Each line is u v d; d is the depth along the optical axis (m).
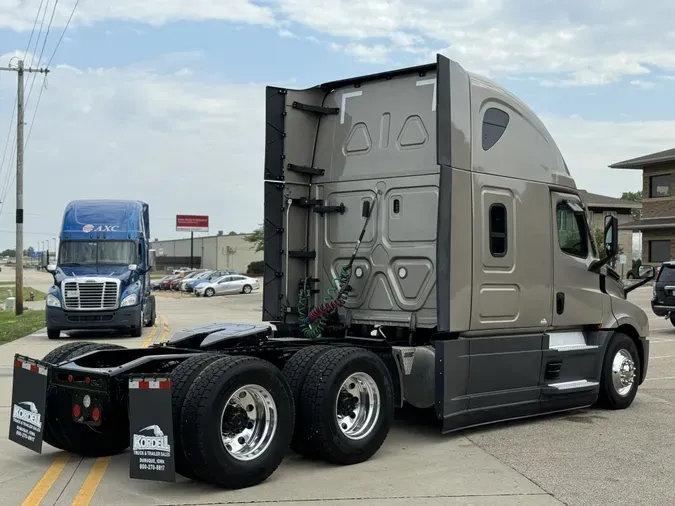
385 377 6.90
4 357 14.98
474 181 7.62
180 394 5.70
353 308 8.23
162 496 5.69
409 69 7.96
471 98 7.71
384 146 8.20
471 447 7.30
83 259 20.95
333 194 8.58
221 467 5.68
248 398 6.04
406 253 7.86
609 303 9.28
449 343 7.29
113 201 22.33
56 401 6.67
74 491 5.84
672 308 20.28
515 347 8.02
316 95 8.84
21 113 30.73
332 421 6.42
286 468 6.51
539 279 8.34
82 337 20.77
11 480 6.18
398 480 6.13
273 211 8.59
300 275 8.73
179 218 92.00
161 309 36.16
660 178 47.00
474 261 7.56
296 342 7.53
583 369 8.92
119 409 6.14
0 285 74.44
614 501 5.59
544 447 7.30
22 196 30.53
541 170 8.52
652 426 8.32
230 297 50.44
